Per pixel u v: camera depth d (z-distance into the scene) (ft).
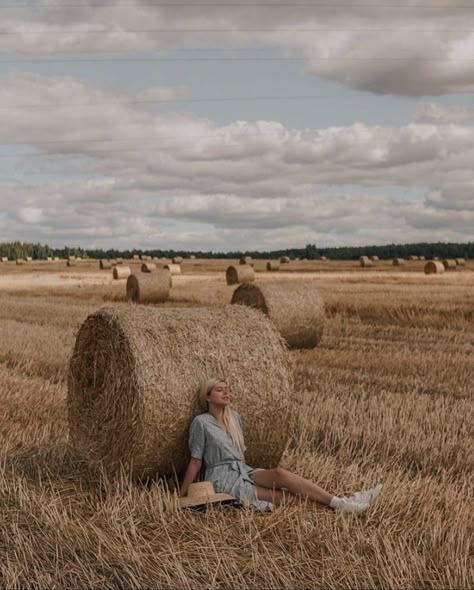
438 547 19.03
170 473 24.89
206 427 23.44
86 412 26.09
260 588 17.47
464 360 49.06
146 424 23.71
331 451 28.63
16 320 77.46
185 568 18.39
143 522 21.01
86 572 18.48
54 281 161.27
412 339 61.46
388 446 28.37
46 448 28.45
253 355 25.39
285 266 241.14
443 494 22.75
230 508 22.21
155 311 25.59
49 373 45.21
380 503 21.75
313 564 18.44
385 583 17.40
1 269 254.06
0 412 33.99
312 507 21.67
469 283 122.52
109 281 155.84
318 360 49.75
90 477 25.46
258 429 25.18
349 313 78.48
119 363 24.43
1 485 23.94
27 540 19.92
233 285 129.18
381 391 37.93
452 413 33.19
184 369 24.32
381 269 207.72
